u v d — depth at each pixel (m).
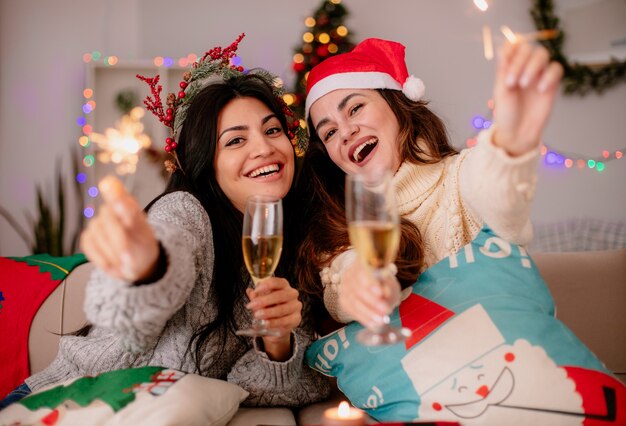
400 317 1.40
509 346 1.28
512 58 1.01
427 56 4.63
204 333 1.52
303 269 1.68
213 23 4.52
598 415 1.20
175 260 1.08
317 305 1.73
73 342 1.56
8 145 4.30
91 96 4.24
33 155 4.31
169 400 1.20
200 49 4.50
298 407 1.62
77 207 4.25
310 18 4.09
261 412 1.49
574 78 4.48
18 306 1.83
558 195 4.55
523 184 1.21
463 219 1.56
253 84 1.68
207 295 1.53
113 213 0.91
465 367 1.28
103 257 0.93
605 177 4.55
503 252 1.42
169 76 4.36
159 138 4.29
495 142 1.19
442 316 1.36
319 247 1.68
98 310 1.04
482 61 4.64
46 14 4.40
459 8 4.65
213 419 1.26
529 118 1.11
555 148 4.57
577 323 1.89
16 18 4.37
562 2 4.53
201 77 1.75
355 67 1.86
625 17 4.46
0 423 1.18
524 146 1.15
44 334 1.81
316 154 1.93
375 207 0.99
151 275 1.04
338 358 1.49
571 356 1.27
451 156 1.80
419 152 1.76
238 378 1.53
